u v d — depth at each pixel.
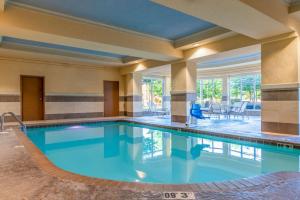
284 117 5.20
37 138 6.53
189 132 6.60
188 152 4.79
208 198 1.76
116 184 2.03
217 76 12.23
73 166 3.91
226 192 1.88
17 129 5.57
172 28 6.11
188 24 5.81
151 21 5.59
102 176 3.39
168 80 13.80
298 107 4.96
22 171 2.36
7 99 8.45
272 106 5.42
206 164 3.92
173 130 7.14
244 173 3.41
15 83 8.62
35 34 5.12
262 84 5.58
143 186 2.00
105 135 7.00
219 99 12.29
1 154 3.04
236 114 10.30
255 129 6.18
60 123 8.34
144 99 13.01
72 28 5.39
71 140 6.32
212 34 6.19
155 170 3.64
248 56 9.24
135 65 10.48
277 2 4.36
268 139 4.71
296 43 4.95
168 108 13.34
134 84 11.20
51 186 1.97
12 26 4.64
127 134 7.14
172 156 4.51
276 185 2.04
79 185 2.00
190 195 1.81
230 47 6.20
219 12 3.94
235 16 4.11
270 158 4.17
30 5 4.71
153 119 9.73
